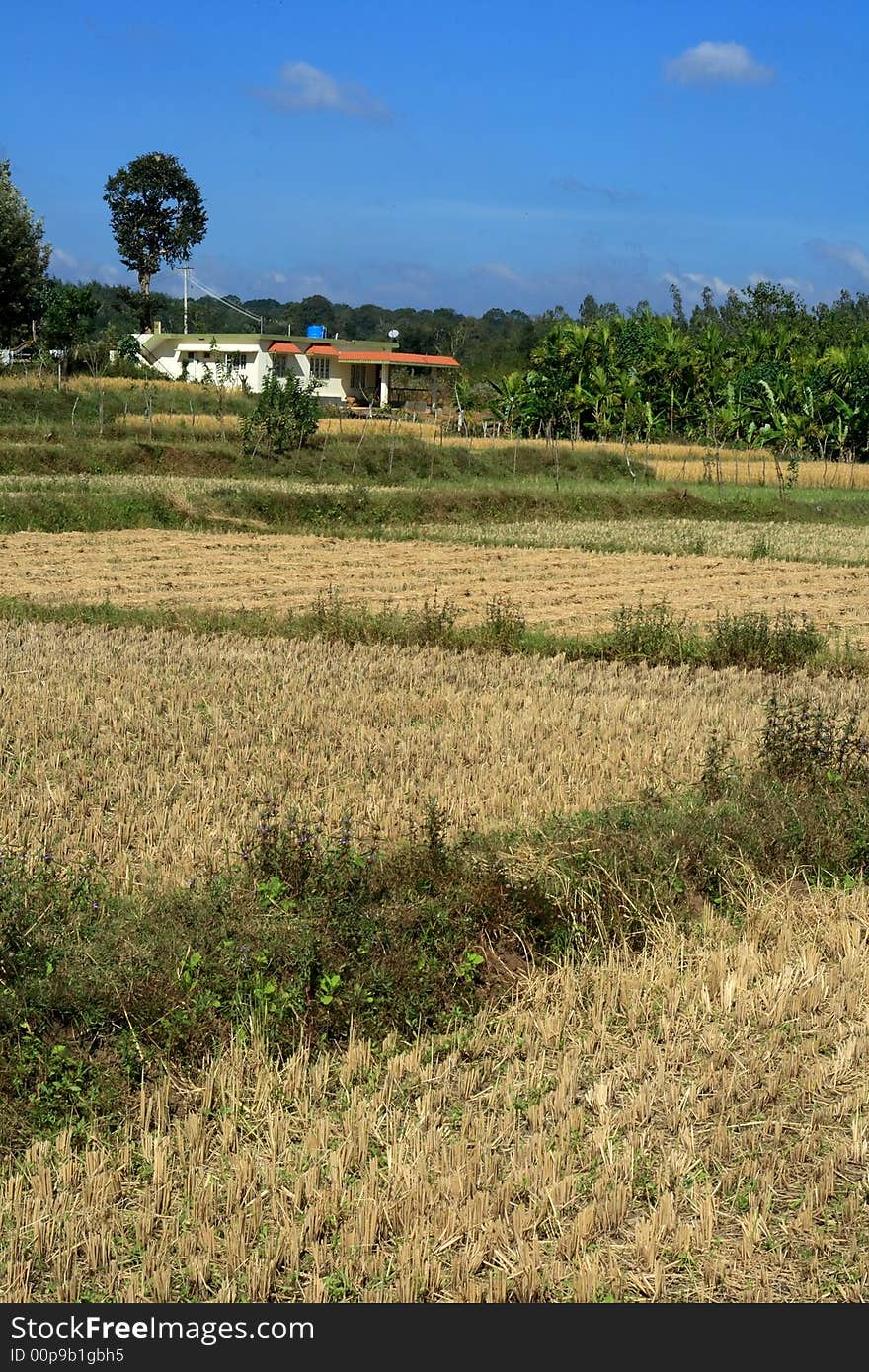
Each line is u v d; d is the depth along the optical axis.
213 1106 5.86
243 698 13.15
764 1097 5.98
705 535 32.25
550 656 16.95
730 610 20.95
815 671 16.45
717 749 10.95
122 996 6.41
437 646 17.06
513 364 91.44
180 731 11.62
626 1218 5.11
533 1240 4.88
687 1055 6.35
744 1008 6.74
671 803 9.98
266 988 6.50
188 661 14.83
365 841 8.91
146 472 39.94
